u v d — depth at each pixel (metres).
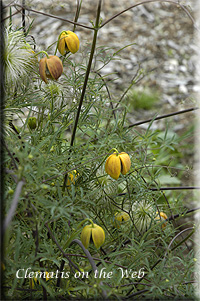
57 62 1.34
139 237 1.57
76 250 1.43
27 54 1.47
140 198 1.59
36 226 1.04
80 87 1.61
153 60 5.12
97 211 1.65
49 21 4.79
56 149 1.49
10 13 1.57
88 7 5.55
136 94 4.30
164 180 2.96
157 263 1.38
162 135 3.73
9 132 1.30
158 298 1.24
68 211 1.07
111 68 4.69
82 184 1.53
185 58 5.26
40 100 1.57
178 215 1.70
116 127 1.56
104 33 5.32
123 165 1.28
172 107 4.48
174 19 5.78
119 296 1.13
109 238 1.64
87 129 1.53
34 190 1.07
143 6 5.99
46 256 1.13
